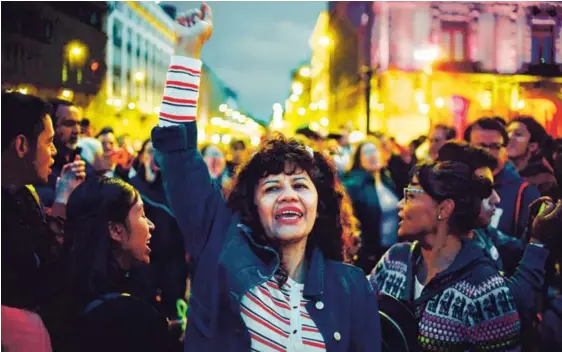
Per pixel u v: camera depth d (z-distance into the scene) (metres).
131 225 2.00
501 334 1.99
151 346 1.82
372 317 1.78
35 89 17.23
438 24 23.30
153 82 30.38
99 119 15.43
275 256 1.69
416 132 22.53
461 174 2.09
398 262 2.27
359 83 24.88
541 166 4.45
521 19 19.69
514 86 19.36
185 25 1.80
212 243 1.76
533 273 2.18
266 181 1.71
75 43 20.30
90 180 2.06
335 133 6.97
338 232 1.81
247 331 1.63
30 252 1.83
